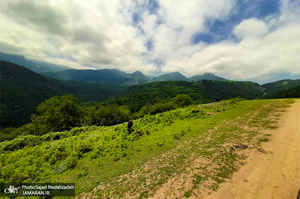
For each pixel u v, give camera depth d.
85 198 4.80
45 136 15.23
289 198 3.71
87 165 7.47
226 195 4.06
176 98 40.59
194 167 5.68
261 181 4.49
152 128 13.16
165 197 4.24
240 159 5.92
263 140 7.59
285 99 23.28
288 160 5.46
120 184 5.24
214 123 12.10
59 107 25.44
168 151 7.63
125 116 40.38
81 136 14.27
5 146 12.68
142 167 6.31
